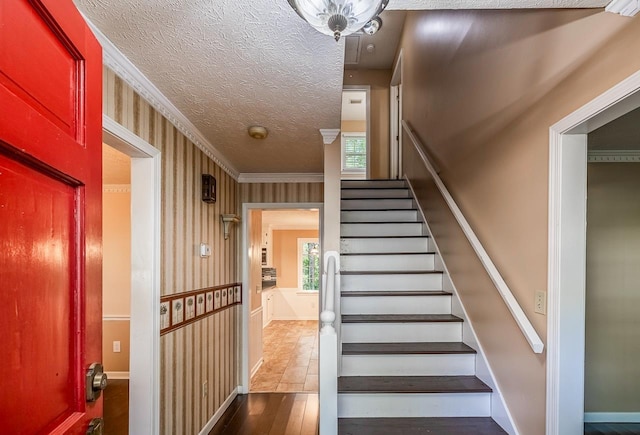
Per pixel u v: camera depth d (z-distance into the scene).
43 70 0.75
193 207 2.67
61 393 0.79
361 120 8.02
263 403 3.62
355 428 1.97
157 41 1.51
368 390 2.08
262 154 3.26
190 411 2.59
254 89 1.97
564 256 1.46
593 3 1.11
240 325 3.97
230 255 3.69
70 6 0.85
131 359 2.02
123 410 3.37
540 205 1.60
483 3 1.11
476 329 2.30
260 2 1.28
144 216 2.05
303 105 2.18
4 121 0.62
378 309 2.78
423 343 2.51
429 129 3.56
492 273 1.96
